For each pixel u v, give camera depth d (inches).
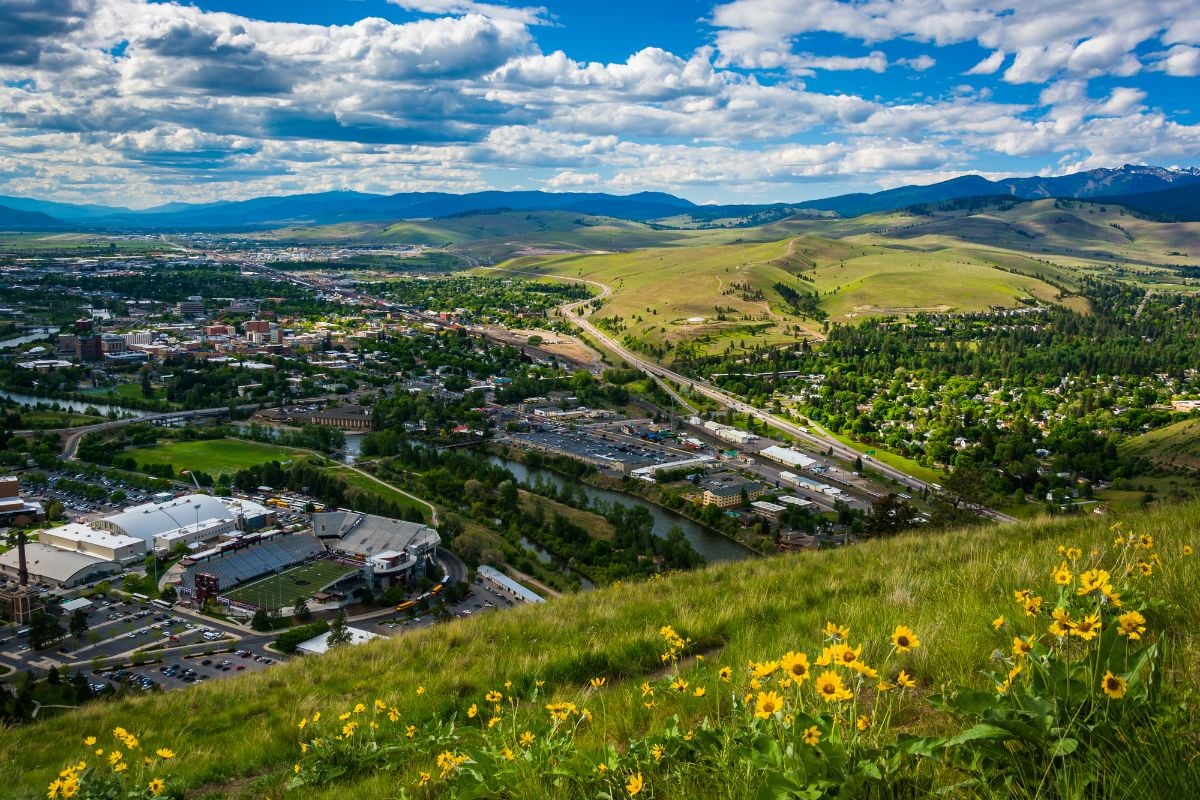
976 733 217.0
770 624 623.8
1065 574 344.8
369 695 695.1
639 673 600.1
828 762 227.1
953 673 376.5
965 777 239.0
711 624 651.5
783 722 246.7
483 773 335.6
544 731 437.7
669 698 441.1
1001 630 412.5
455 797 333.7
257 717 744.3
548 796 304.7
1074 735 215.2
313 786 468.8
